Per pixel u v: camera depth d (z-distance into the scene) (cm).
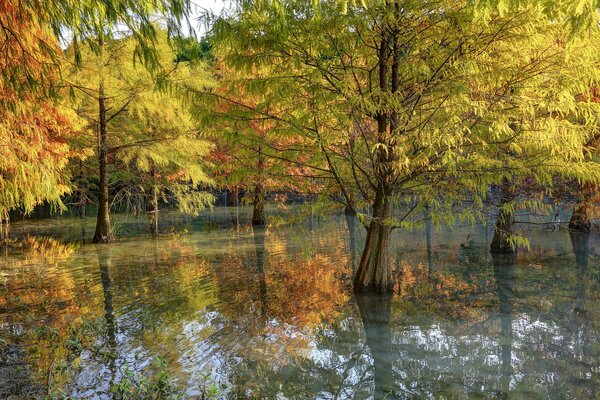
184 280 949
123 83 1412
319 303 771
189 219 2402
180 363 513
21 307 742
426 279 935
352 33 684
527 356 545
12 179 633
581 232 1542
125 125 1709
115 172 1881
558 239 1439
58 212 3020
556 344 584
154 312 717
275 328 645
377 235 830
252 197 927
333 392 454
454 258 1164
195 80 1355
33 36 452
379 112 716
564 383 471
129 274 1015
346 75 743
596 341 592
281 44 673
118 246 1463
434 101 730
